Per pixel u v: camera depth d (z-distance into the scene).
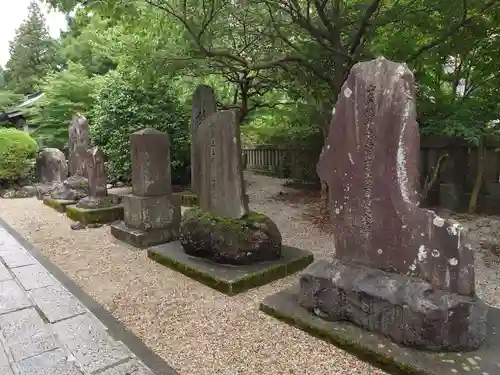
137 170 5.30
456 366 2.12
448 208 6.23
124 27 6.01
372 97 2.62
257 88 8.39
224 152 4.03
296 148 10.19
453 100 6.04
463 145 6.16
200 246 4.09
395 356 2.25
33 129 15.03
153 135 5.20
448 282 2.33
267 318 2.99
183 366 2.40
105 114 9.77
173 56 6.34
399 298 2.37
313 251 4.76
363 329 2.57
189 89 10.09
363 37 5.45
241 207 3.95
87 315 3.12
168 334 2.80
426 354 2.25
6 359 2.50
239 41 6.84
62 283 3.84
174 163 9.72
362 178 2.73
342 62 5.23
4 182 10.18
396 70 2.52
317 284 2.82
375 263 2.70
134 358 2.50
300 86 6.30
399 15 4.78
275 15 5.69
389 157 2.56
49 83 12.96
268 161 12.48
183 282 3.80
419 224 2.43
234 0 5.42
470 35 4.93
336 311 2.71
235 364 2.41
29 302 3.39
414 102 2.51
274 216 6.80
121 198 7.18
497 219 5.62
